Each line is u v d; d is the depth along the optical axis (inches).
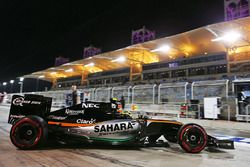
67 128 158.6
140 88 741.3
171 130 174.9
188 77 1040.2
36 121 148.9
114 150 155.6
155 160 130.9
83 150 152.6
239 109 443.5
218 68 958.4
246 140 217.3
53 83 2213.3
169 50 1214.9
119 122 160.9
